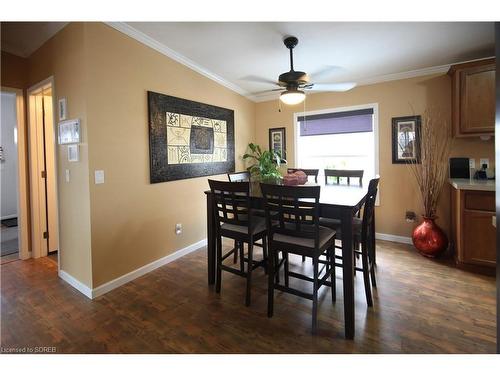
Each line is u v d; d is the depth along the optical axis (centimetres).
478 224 270
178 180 324
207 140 366
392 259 308
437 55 301
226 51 298
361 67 338
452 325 188
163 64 298
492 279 255
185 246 338
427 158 333
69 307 219
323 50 289
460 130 296
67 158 251
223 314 208
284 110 454
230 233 233
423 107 345
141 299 231
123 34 254
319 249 188
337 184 310
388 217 379
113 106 247
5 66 288
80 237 243
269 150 469
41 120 324
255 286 253
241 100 443
